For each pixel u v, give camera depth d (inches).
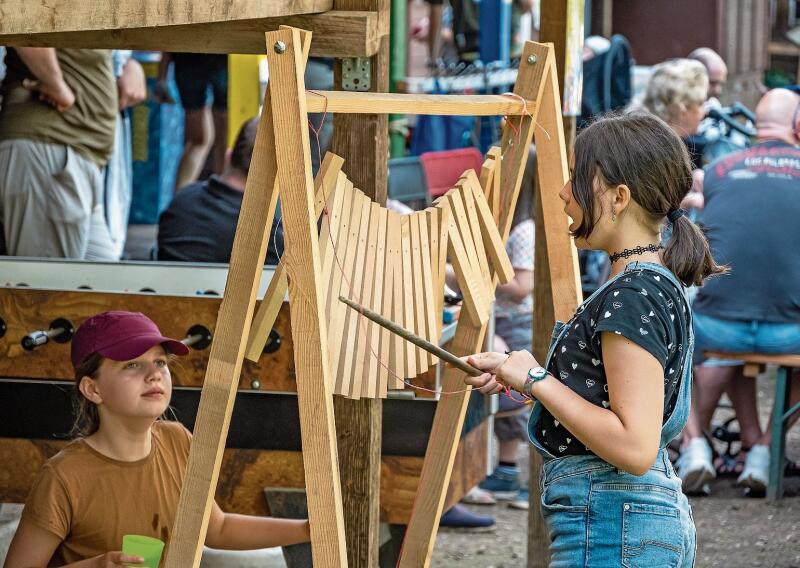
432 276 164.4
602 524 141.7
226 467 209.2
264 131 136.3
